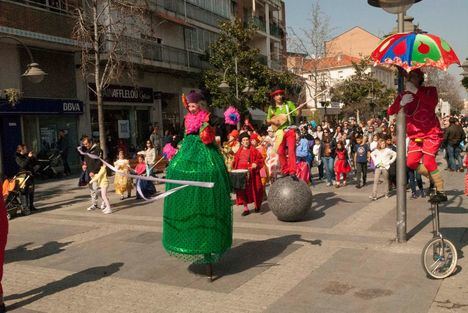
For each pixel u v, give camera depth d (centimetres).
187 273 628
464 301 495
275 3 4581
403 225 716
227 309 502
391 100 4375
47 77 2116
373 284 554
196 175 575
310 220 925
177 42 3031
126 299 546
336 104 4706
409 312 474
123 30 1894
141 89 2703
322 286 556
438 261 568
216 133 604
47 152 2070
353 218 924
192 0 3200
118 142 2472
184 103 607
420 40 591
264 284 574
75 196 1451
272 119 954
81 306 532
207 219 575
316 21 3441
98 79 1805
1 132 1911
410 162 627
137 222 981
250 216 994
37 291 587
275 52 4416
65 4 2081
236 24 2934
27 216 1122
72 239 856
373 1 667
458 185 1351
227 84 2541
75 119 2277
